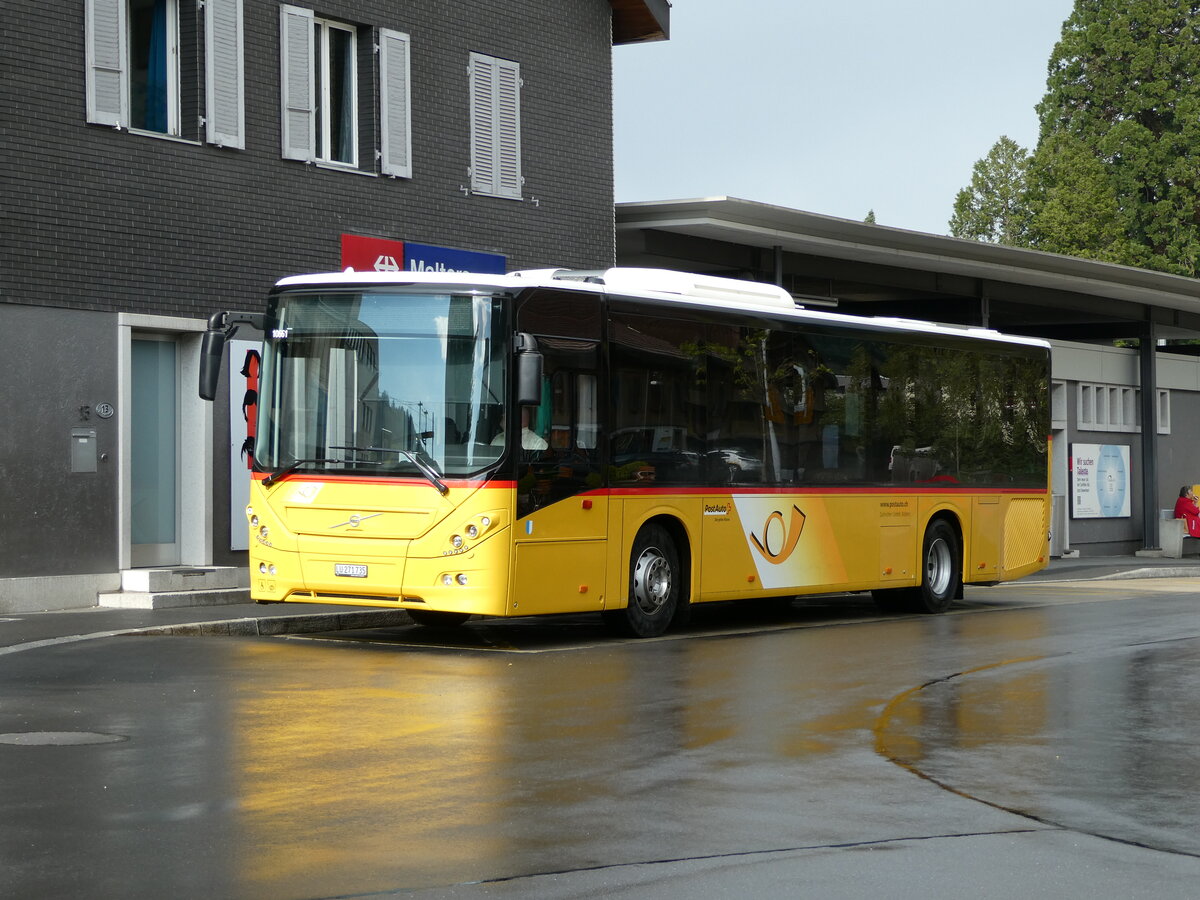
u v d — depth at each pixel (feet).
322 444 49.96
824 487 62.44
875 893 21.09
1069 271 112.78
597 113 84.17
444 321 48.98
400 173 73.31
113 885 20.94
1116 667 47.19
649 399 54.08
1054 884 21.74
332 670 43.42
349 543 49.32
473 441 48.39
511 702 37.93
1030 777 29.66
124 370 61.57
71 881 21.11
